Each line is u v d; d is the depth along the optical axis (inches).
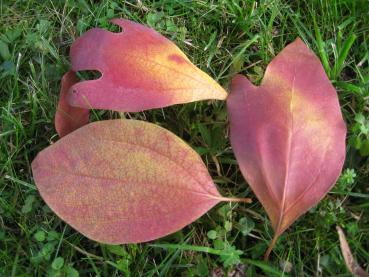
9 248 9.0
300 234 9.1
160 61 9.1
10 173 9.5
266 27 10.7
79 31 10.8
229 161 9.6
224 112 9.9
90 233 8.1
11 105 10.1
